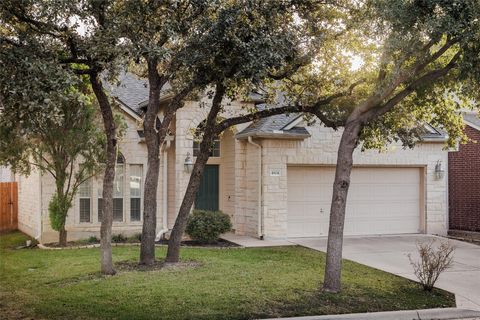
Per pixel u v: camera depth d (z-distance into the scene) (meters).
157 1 9.05
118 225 16.48
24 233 19.08
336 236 9.38
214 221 14.91
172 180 17.03
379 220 17.62
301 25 10.35
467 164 18.34
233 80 10.01
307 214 16.70
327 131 16.69
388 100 10.55
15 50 7.73
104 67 9.22
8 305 8.25
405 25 8.53
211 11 9.50
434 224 17.98
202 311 7.92
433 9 8.46
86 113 13.69
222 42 9.37
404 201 17.95
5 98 7.41
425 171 18.00
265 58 9.23
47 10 8.20
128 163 16.61
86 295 8.71
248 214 16.75
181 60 9.62
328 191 16.95
